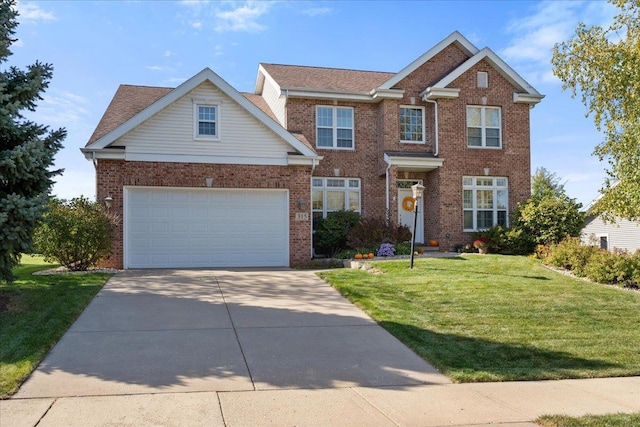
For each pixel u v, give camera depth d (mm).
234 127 16500
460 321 9398
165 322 9008
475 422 5277
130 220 15695
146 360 7020
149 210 15836
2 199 9180
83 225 13930
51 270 14445
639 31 10820
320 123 20734
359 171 20906
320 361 7246
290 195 16875
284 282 13023
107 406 5395
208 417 5188
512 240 19344
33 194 10086
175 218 16047
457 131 20812
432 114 21156
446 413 5512
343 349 7828
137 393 5812
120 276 13523
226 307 10219
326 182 20688
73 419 5023
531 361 7457
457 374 6805
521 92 21531
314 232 20219
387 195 20078
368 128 21141
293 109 20359
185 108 16125
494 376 6797
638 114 10500
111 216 14750
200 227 16250
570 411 5660
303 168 17016
